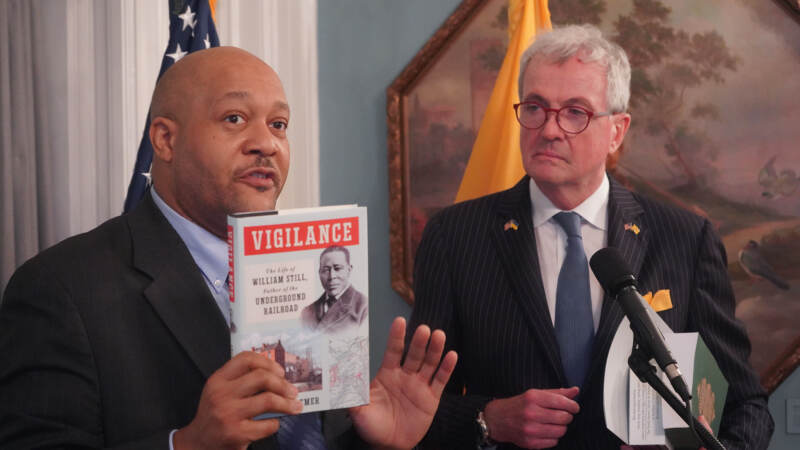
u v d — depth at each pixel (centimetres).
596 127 165
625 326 142
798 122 273
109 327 117
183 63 128
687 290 169
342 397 107
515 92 247
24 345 113
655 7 282
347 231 107
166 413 118
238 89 122
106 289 120
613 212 173
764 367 276
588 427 161
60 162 293
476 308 173
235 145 121
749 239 277
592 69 165
